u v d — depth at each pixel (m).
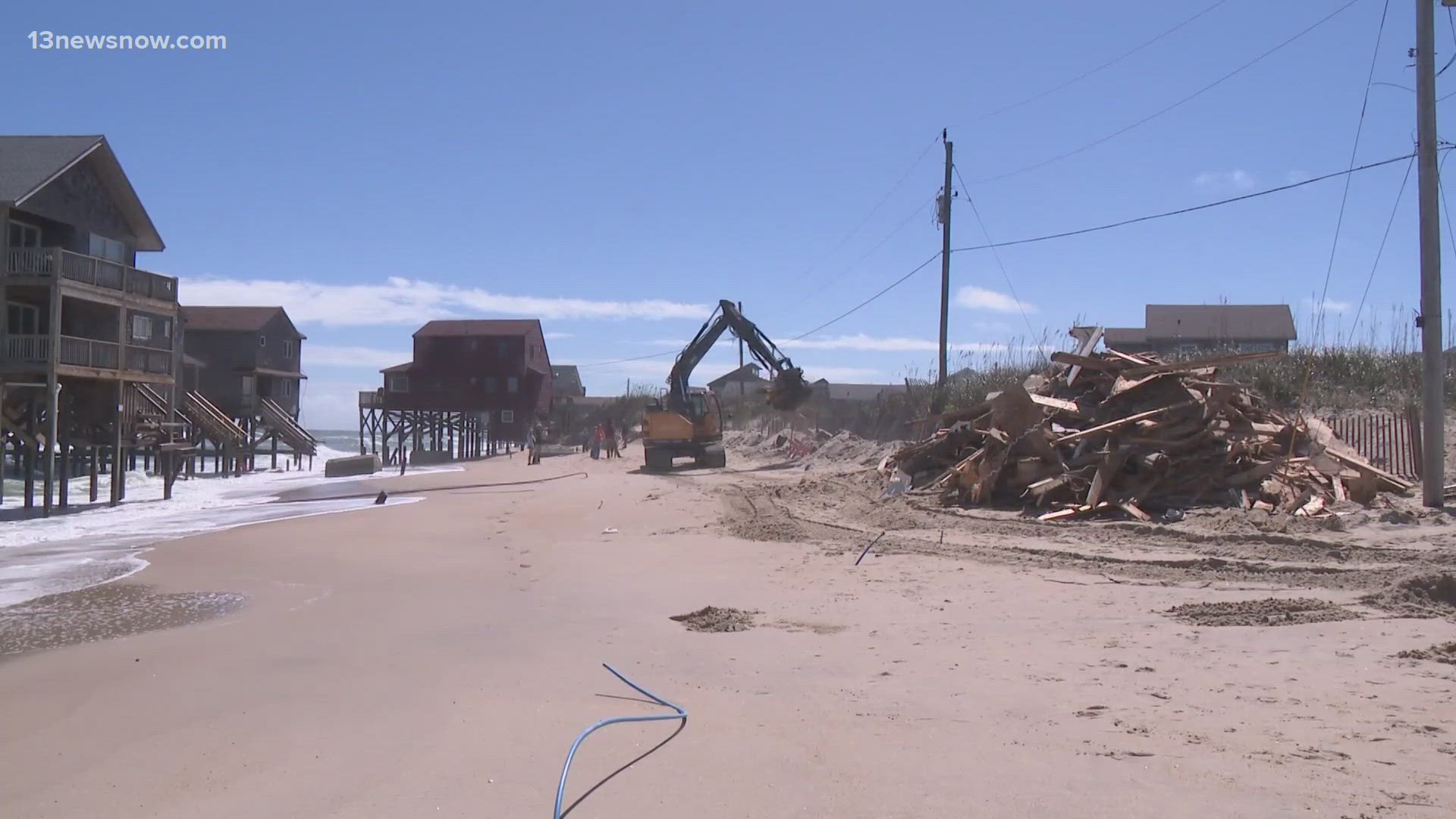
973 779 5.30
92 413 30.81
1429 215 14.96
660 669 8.06
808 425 42.12
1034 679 7.38
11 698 7.68
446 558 15.52
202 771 5.86
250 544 17.55
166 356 32.44
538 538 17.84
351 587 12.94
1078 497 16.33
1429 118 15.05
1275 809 4.72
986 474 17.83
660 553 15.31
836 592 11.45
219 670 8.41
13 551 17.77
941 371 31.36
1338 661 7.46
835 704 6.86
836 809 4.95
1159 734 5.95
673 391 38.25
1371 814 4.62
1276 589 10.54
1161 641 8.40
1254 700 6.58
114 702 7.48
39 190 27.47
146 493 34.62
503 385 70.75
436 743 6.22
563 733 6.38
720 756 5.80
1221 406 16.84
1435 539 12.73
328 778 5.64
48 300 29.73
